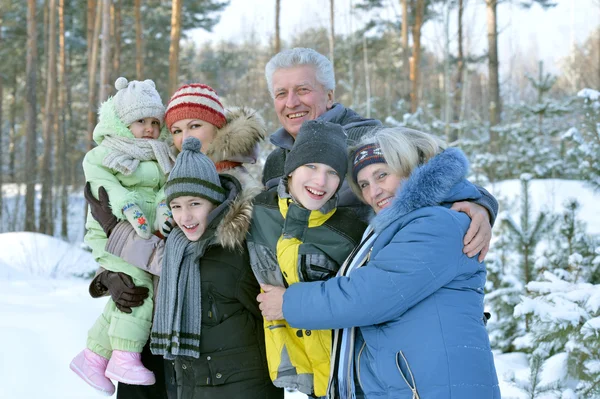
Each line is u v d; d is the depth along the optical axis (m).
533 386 3.38
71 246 11.80
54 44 19.12
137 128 2.54
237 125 2.45
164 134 2.66
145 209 2.46
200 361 2.14
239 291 2.14
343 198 2.29
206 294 2.14
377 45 24.67
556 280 3.85
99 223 2.39
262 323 2.20
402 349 1.80
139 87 2.56
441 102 17.05
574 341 3.47
